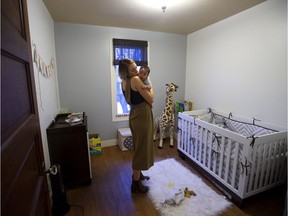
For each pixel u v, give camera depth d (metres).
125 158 2.78
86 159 2.03
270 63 1.96
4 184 0.47
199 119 2.36
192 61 3.28
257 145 1.62
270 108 2.00
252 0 1.92
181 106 3.45
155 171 2.37
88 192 1.97
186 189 1.97
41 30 1.84
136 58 3.07
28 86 0.80
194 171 2.38
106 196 1.91
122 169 2.46
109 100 3.09
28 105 0.79
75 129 1.93
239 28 2.28
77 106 2.91
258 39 2.06
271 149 1.72
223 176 1.94
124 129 3.21
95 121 3.07
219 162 1.96
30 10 1.48
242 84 2.31
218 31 2.62
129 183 2.14
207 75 2.92
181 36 3.34
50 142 1.87
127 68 1.71
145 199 1.87
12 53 0.58
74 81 2.83
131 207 1.76
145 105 1.75
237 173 1.75
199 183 2.11
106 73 2.98
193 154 2.46
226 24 2.47
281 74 1.87
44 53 1.94
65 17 2.43
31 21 1.50
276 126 1.92
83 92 2.91
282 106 1.88
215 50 2.71
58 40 2.64
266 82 2.02
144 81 1.81
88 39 2.79
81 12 2.24
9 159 0.52
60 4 2.00
